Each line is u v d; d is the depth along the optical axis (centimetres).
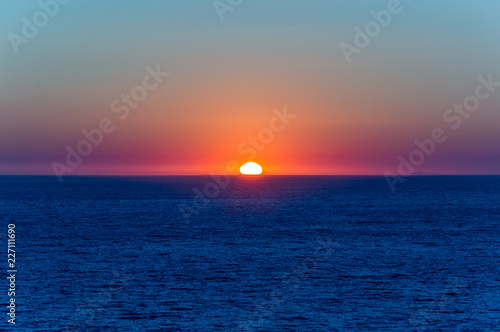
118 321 7162
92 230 16125
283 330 6888
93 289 8725
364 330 6912
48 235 14988
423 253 12112
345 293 8538
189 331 6831
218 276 9669
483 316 7431
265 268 10375
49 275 9719
